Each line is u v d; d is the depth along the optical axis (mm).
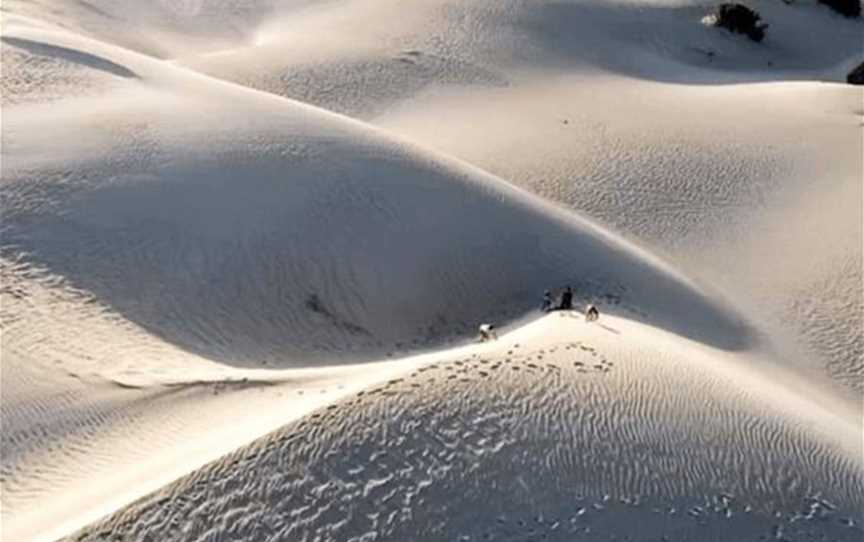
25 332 19969
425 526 13469
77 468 16172
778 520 14617
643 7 63219
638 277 27734
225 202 26078
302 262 25141
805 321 27266
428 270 26328
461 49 50750
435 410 15172
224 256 24500
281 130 29922
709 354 22953
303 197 26969
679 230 31625
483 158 35938
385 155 29719
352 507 13555
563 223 29484
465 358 16984
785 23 66688
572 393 16141
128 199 25391
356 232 26422
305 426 14648
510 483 14195
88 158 26719
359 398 15289
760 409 17438
